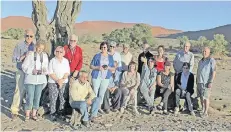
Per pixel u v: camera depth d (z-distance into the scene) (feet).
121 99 31.40
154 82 32.12
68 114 29.04
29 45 28.30
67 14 34.09
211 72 31.60
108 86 31.73
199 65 32.14
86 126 26.40
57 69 27.86
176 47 153.99
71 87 27.07
